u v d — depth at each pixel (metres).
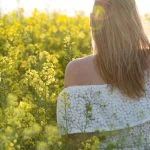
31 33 4.61
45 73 3.12
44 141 2.45
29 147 2.54
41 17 5.36
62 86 3.42
